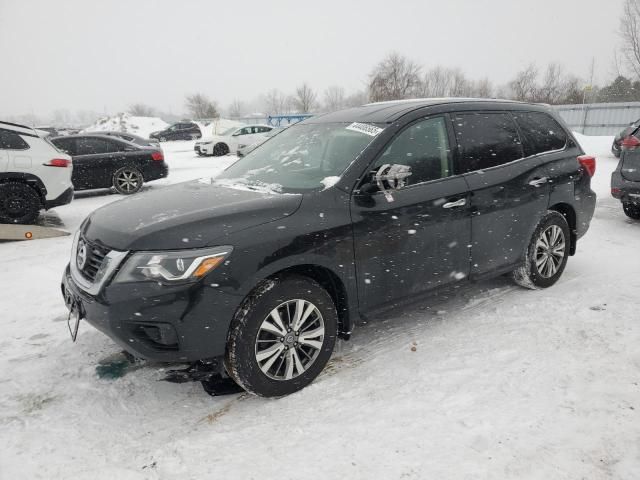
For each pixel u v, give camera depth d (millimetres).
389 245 3078
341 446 2381
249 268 2561
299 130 3920
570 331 3461
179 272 2439
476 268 3652
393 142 3213
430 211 3244
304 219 2768
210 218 2629
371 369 3084
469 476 2152
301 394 2836
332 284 2994
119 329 2477
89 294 2590
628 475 2137
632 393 2709
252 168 3639
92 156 10359
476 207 3510
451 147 3482
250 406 2750
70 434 2537
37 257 5766
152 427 2594
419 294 3348
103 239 2676
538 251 4164
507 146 3873
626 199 6363
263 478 2191
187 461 2318
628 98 34531
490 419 2535
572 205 4328
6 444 2457
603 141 17766
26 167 7039
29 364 3232
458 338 3447
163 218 2688
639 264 4898
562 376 2904
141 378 3062
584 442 2342
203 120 55062
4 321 3932
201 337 2516
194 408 2756
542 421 2504
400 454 2309
